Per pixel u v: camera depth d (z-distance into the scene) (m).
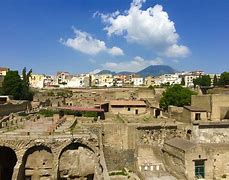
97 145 46.31
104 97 132.25
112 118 89.38
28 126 57.91
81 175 45.62
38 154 44.94
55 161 44.34
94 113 87.50
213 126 68.31
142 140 66.25
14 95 118.81
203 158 54.03
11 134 46.50
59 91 167.88
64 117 75.69
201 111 77.25
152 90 126.50
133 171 60.81
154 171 58.25
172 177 54.94
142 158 59.75
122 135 65.81
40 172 44.81
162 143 67.06
